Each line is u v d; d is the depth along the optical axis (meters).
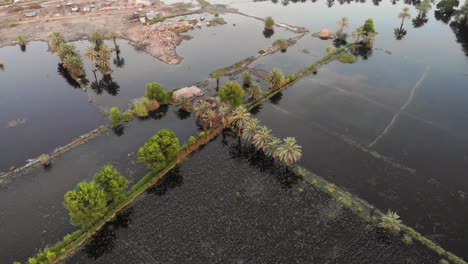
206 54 171.12
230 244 84.62
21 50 175.88
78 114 130.00
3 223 90.19
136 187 97.06
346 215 90.94
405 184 100.44
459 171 105.00
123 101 136.62
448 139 117.25
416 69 158.25
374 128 122.00
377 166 106.38
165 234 87.00
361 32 177.00
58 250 82.50
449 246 84.44
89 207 82.50
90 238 86.38
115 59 166.62
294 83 148.25
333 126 123.06
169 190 98.12
